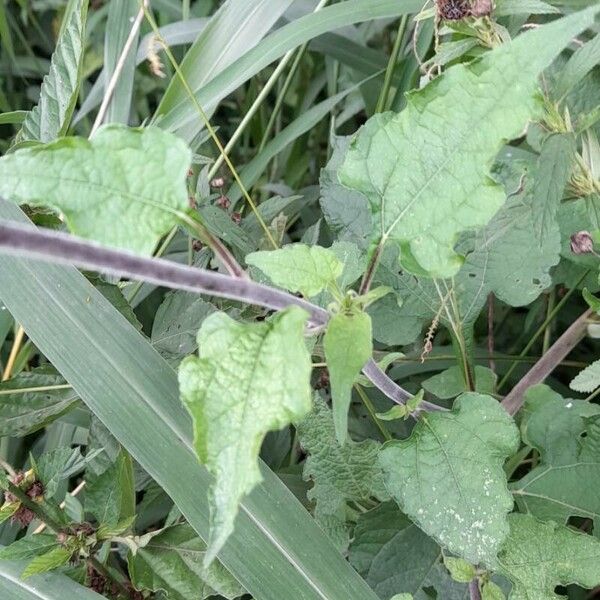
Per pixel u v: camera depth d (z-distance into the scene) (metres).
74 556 0.63
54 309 0.63
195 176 0.85
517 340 0.91
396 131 0.44
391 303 0.68
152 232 0.39
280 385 0.37
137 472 0.74
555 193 0.55
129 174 0.39
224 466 0.37
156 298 1.00
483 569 0.56
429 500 0.52
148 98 1.35
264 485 0.58
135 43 0.94
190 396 0.38
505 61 0.41
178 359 0.71
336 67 1.13
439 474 0.52
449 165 0.43
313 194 1.03
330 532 0.64
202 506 0.57
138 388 0.60
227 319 0.38
